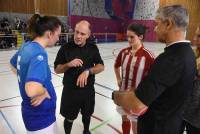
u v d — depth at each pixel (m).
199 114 1.84
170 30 1.27
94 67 2.45
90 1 17.48
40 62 1.51
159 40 1.36
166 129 1.32
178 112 1.32
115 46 15.38
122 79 2.44
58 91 4.92
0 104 4.08
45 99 1.67
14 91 4.87
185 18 1.24
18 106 4.00
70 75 2.41
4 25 12.42
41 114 1.68
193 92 1.84
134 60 2.28
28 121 1.70
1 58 9.22
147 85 1.20
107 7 18.94
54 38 1.66
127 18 20.84
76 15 16.75
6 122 3.37
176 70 1.20
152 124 1.36
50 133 1.76
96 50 2.53
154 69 1.23
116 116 3.69
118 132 3.15
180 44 1.25
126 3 20.30
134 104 1.23
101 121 3.49
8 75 6.34
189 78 1.26
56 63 2.50
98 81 5.98
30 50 1.55
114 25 19.94
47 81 1.66
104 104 4.22
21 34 12.43
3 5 13.26
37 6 14.55
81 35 2.31
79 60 2.25
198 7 19.02
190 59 1.25
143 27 2.27
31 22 1.63
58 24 1.64
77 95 2.44
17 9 13.85
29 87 1.45
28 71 1.50
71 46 2.44
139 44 2.29
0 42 12.05
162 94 1.30
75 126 3.29
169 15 1.25
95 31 18.33
